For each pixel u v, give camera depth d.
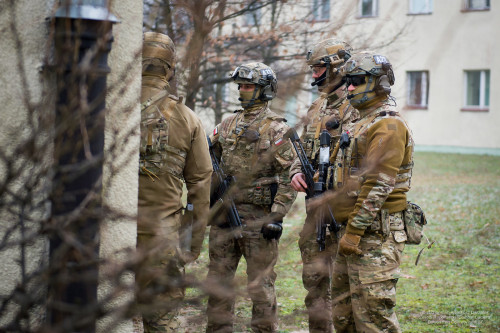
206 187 5.55
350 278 5.77
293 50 12.08
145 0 4.32
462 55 32.34
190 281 3.17
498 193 22.17
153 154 5.19
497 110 32.53
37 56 3.67
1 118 3.64
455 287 10.46
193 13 2.96
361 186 5.73
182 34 3.49
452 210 18.80
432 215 18.03
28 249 3.68
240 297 3.49
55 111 3.13
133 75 4.04
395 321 5.68
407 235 5.89
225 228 6.16
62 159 3.25
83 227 3.22
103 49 3.35
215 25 3.02
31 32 3.68
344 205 5.86
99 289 3.78
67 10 3.29
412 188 23.55
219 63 11.15
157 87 5.20
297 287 8.71
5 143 3.53
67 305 3.10
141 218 4.48
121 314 3.07
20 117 3.67
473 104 33.50
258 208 6.51
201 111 11.50
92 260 3.10
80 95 3.15
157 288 3.12
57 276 3.04
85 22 3.46
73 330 3.04
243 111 7.05
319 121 7.04
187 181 5.58
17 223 3.15
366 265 5.66
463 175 27.52
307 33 11.52
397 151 5.51
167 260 3.98
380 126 5.58
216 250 6.12
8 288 3.68
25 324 3.23
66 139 3.13
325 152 6.46
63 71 3.21
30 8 3.68
